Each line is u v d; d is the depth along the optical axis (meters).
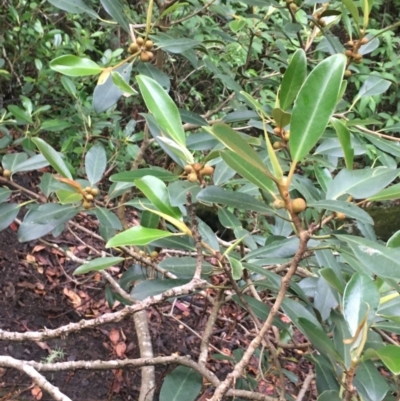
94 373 2.19
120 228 1.15
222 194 0.90
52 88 2.85
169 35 1.38
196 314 2.55
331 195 0.88
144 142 1.65
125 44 3.28
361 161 3.89
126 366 0.95
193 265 1.07
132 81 2.25
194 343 2.40
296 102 0.73
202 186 0.96
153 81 0.94
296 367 1.97
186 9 2.48
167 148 1.08
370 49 1.49
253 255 1.08
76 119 2.28
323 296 1.11
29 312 2.46
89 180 1.28
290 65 0.96
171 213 0.90
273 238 1.17
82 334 2.42
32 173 2.98
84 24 3.45
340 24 3.47
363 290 0.80
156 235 0.85
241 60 3.06
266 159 1.20
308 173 2.58
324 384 1.00
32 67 3.22
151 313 2.49
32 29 2.96
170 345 2.37
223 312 2.39
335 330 1.01
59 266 2.73
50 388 0.83
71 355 2.29
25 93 2.67
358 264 0.91
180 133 0.94
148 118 1.14
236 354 1.55
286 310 1.01
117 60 2.67
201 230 1.13
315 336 0.89
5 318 2.37
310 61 1.85
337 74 0.73
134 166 1.66
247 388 1.38
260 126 1.34
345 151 0.89
